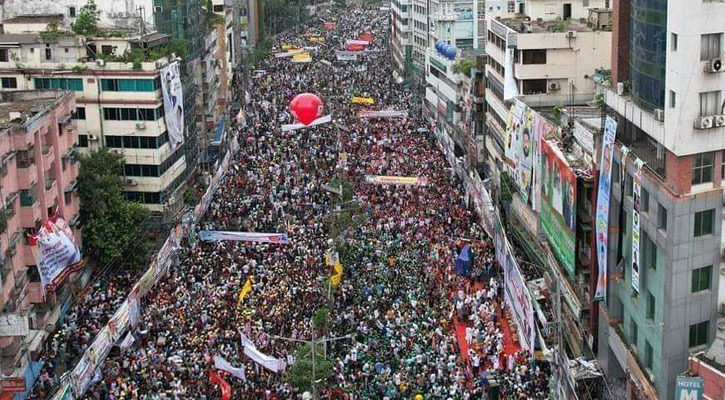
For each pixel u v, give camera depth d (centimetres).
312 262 8019
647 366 5197
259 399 5672
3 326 5738
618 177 5550
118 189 8312
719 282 4875
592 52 8725
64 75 9138
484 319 6912
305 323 6669
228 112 14588
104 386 5816
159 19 10681
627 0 5659
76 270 7269
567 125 7125
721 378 4488
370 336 6594
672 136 4703
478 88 11012
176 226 8644
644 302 5194
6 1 10756
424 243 8612
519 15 10638
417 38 17750
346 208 9112
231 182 10962
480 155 10981
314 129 13612
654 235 4997
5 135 6412
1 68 9175
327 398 5628
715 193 4753
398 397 5681
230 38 16688
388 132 13550
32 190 6762
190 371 6059
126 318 6594
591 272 6047
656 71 4972
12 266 6384
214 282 7656
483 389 5747
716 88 4656
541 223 7406
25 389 5519
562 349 5750
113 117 9169
